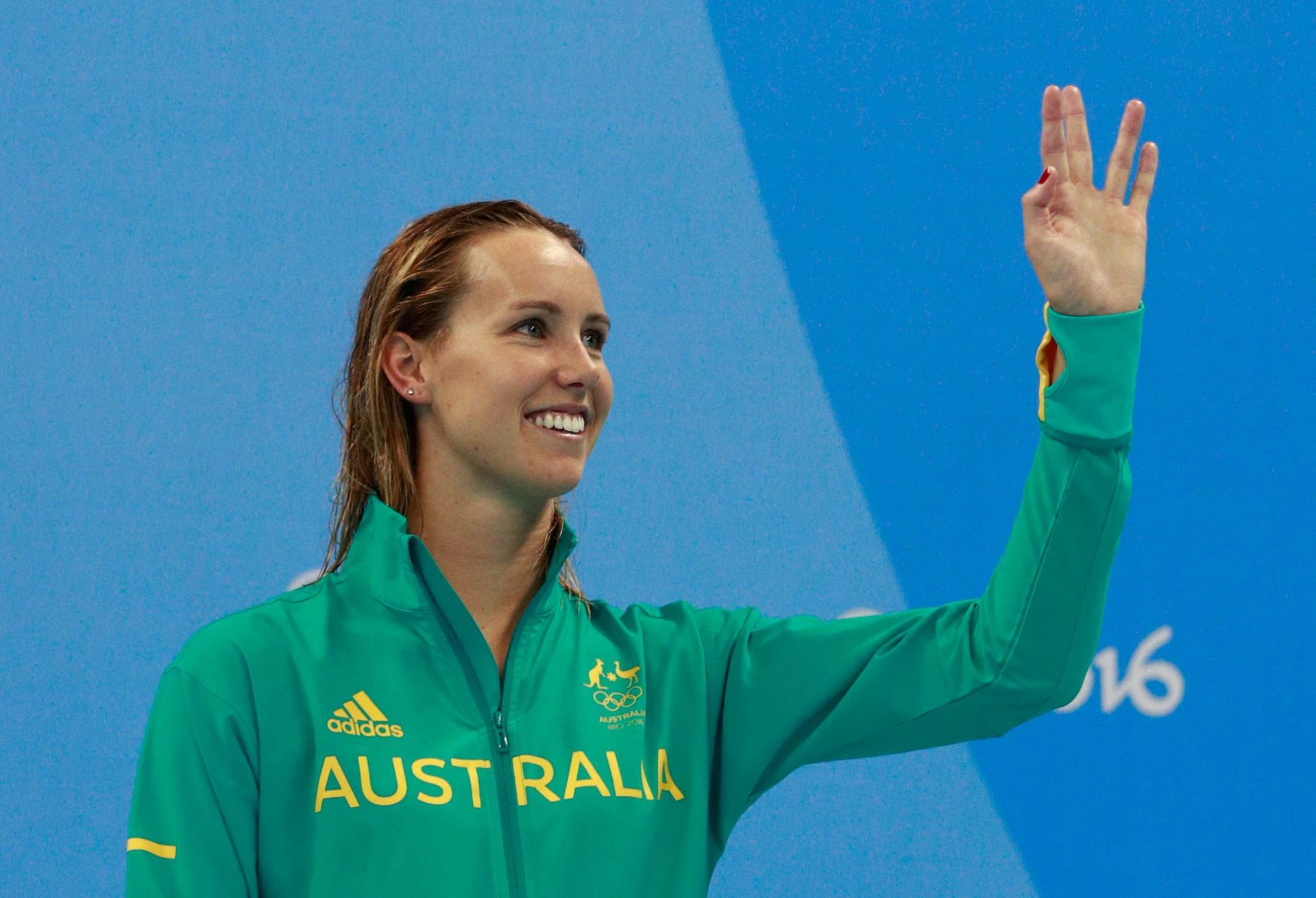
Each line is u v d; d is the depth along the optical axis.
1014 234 11.34
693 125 10.98
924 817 10.74
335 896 5.36
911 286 11.16
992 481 11.09
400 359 6.13
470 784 5.63
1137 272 5.59
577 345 5.95
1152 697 11.05
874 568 10.84
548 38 10.77
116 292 9.72
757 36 11.14
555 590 6.21
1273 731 11.16
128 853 5.43
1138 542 11.12
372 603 5.95
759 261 10.95
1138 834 10.92
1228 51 11.73
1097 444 5.44
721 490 10.66
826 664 6.21
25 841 9.17
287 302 10.00
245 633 5.71
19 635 9.30
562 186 10.65
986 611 5.73
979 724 5.90
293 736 5.56
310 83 10.23
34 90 9.73
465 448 5.89
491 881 5.47
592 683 6.13
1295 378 11.48
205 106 10.02
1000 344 11.23
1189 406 11.31
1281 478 11.38
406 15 10.48
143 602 9.53
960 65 11.42
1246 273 11.52
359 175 10.24
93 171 9.77
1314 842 11.10
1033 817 10.85
